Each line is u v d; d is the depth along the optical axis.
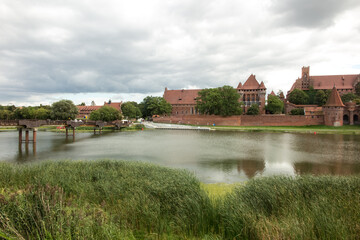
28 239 5.66
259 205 9.55
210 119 99.44
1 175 13.73
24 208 6.68
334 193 10.70
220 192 14.38
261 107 116.38
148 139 51.19
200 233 7.93
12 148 36.91
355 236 6.68
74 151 34.06
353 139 49.25
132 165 18.06
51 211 6.55
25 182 13.07
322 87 117.69
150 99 139.88
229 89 97.44
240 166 24.08
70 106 87.44
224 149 36.03
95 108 145.12
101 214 7.44
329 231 6.88
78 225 6.34
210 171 21.84
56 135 59.06
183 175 15.40
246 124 94.00
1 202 6.95
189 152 33.12
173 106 138.50
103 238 6.43
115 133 67.31
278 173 21.19
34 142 39.19
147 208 9.03
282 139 50.12
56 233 5.71
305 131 67.06
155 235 7.74
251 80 121.56
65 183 12.34
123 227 7.82
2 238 5.14
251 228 7.29
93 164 18.16
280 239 6.47
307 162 26.16
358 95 106.56
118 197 10.93
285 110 112.81
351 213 8.12
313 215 7.98
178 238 7.70
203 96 105.88
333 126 80.88
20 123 38.03
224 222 8.29
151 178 14.11
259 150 34.97
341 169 22.91
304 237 6.64
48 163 18.14
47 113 104.00
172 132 70.81
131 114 130.62
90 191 11.49
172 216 9.09
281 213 8.86
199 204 9.38
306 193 11.06
